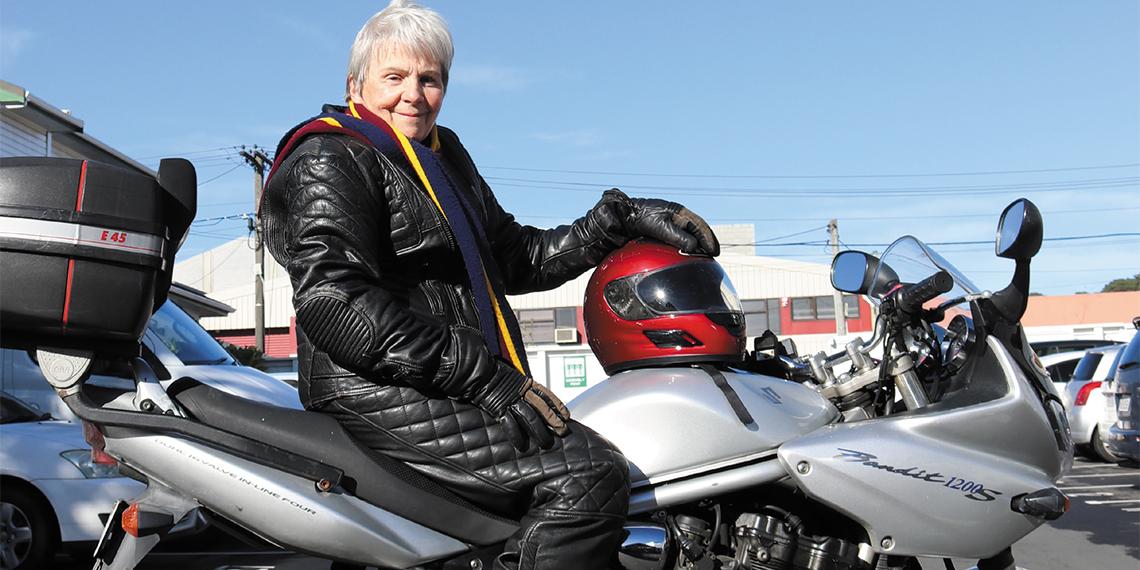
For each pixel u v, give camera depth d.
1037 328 24.98
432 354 2.05
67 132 15.78
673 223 2.61
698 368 2.50
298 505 2.13
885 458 2.39
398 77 2.35
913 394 2.61
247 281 51.81
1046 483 2.48
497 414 2.10
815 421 2.50
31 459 5.30
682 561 2.34
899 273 2.90
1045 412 2.59
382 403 2.13
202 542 6.48
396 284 2.22
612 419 2.43
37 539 5.25
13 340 2.05
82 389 2.14
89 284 2.02
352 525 2.13
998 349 2.59
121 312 2.06
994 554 2.49
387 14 2.37
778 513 2.45
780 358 2.82
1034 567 5.40
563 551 2.10
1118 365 8.73
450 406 2.13
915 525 2.39
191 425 2.13
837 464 2.36
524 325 36.31
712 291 2.55
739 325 2.59
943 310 2.75
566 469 2.13
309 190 2.08
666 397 2.41
